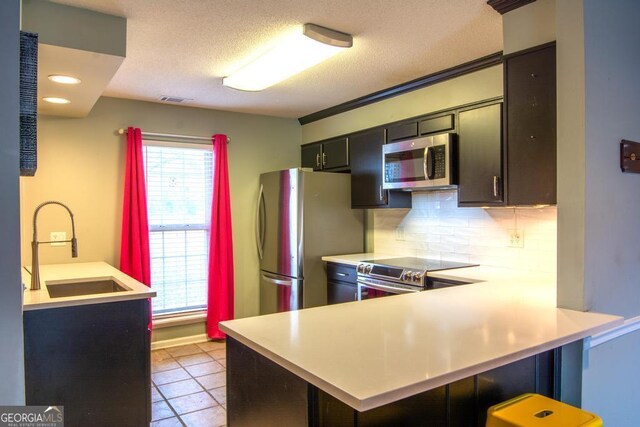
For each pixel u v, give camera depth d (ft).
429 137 10.69
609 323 5.42
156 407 9.66
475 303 6.60
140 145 13.12
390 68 10.58
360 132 13.56
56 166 12.24
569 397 5.82
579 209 5.98
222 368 11.97
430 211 12.47
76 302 7.50
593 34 6.04
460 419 4.81
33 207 11.89
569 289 6.12
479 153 9.78
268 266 14.71
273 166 15.90
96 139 12.81
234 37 8.57
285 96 13.17
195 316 14.24
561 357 5.78
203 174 14.71
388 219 13.88
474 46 9.18
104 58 7.76
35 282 8.25
